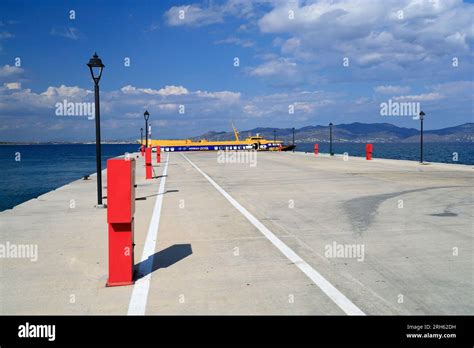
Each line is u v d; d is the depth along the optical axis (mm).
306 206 12680
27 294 5688
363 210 11773
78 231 9656
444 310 4957
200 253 7570
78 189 18031
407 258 7055
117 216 5914
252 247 7934
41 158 96688
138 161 41781
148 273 6473
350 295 5434
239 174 25094
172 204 13586
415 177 21031
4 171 49844
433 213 11062
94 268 6809
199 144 91812
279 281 6000
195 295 5523
